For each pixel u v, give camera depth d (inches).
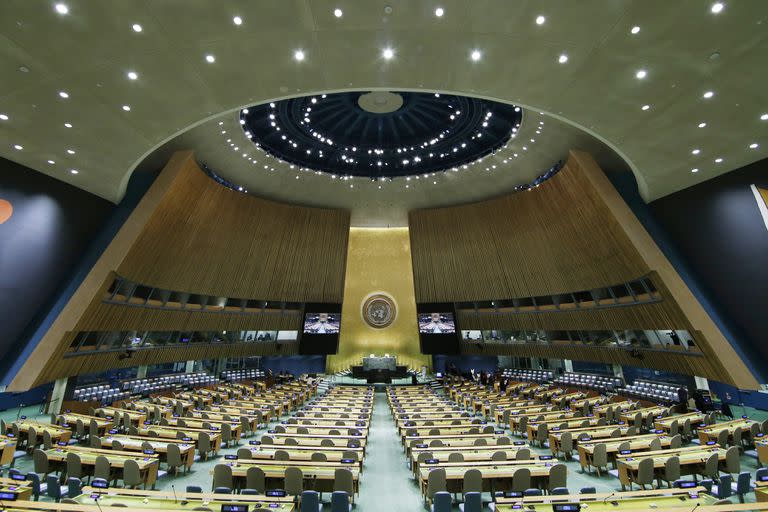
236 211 768.9
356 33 309.9
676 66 331.0
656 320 565.3
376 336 1106.7
